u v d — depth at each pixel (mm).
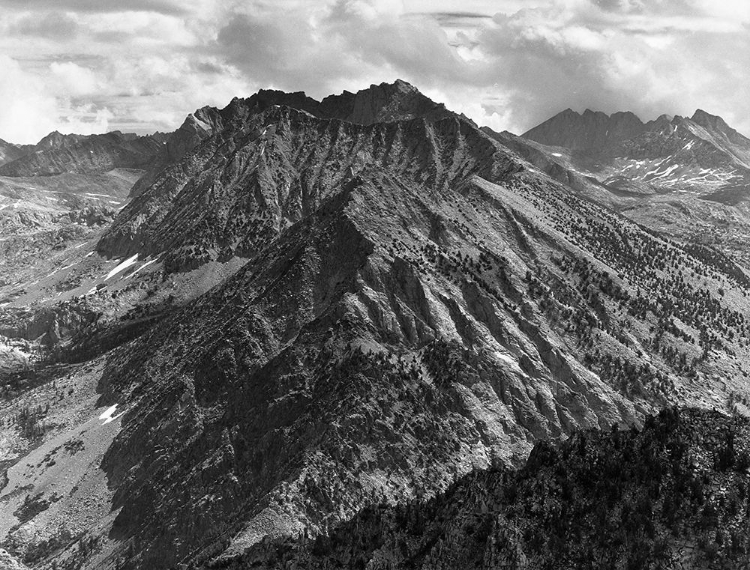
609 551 128500
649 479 134875
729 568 122938
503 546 133625
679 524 128375
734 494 130000
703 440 138000
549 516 136000
